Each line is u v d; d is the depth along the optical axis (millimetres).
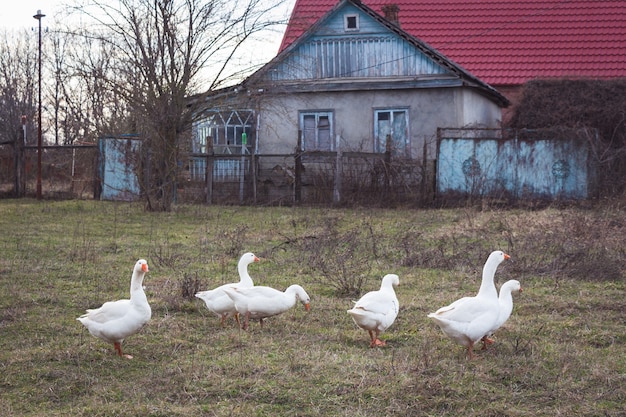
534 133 23625
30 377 7605
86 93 41812
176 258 13922
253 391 7137
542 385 7363
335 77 28156
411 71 27656
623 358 8195
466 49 36500
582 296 11023
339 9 27906
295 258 14031
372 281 12164
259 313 9297
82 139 37594
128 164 25969
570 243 14812
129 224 19203
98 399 7039
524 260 13047
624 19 36875
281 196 25250
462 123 27609
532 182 23672
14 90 48344
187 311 10359
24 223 19156
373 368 7773
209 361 8023
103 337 8141
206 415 6648
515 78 34812
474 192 23641
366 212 21734
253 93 24219
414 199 23719
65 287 11570
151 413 6672
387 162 23922
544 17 37469
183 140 24531
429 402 6902
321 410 6781
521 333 9203
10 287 11383
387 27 27547
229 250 14766
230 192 25484
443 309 8086
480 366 7840
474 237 16344
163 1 22516
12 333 9133
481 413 6699
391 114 27984
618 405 6914
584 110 26406
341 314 10195
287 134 28562
